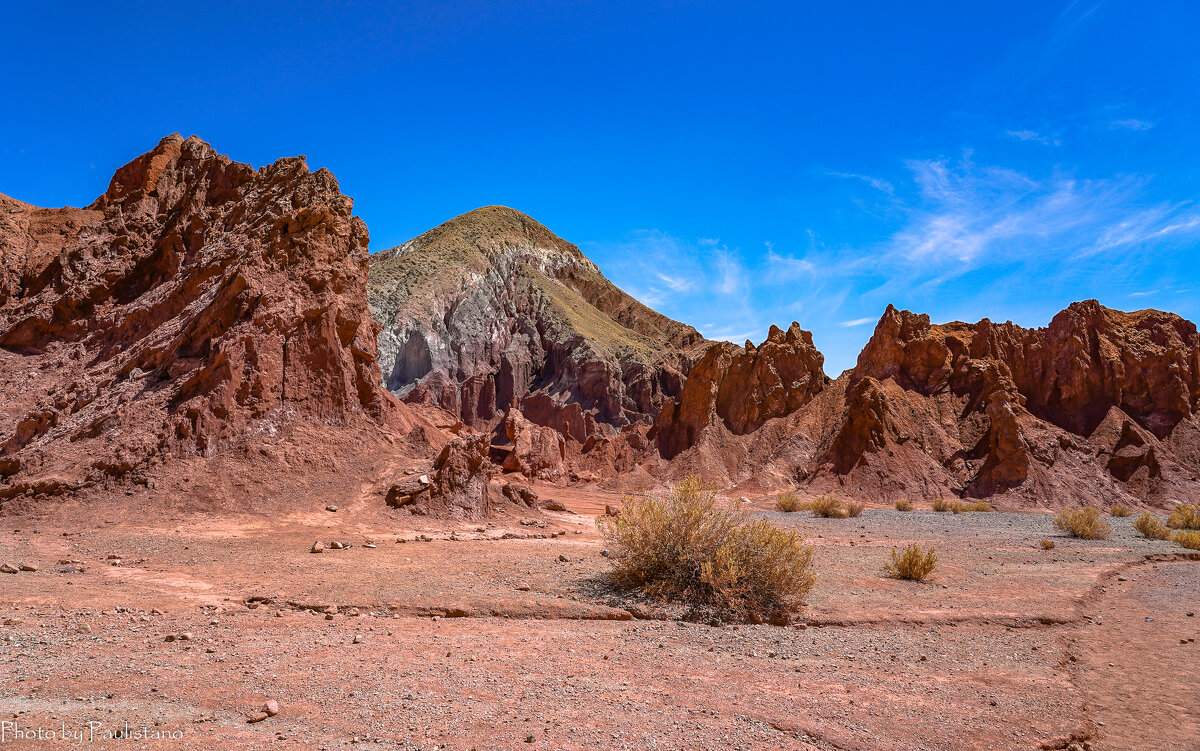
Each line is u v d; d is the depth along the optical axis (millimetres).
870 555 20766
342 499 24438
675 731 6512
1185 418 54375
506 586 13344
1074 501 47906
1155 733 7430
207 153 45000
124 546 16953
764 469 59125
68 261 36188
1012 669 9492
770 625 11836
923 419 57906
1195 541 26000
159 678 7367
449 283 144625
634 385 133750
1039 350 60219
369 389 32281
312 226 32406
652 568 13547
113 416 25734
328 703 6785
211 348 27750
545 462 55938
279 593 12320
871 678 8695
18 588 11961
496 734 6184
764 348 71875
